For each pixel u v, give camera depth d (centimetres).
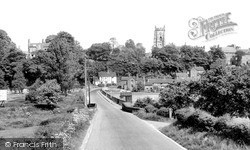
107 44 19638
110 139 2067
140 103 5347
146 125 2912
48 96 5809
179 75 14912
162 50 17575
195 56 17538
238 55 19325
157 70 16788
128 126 2845
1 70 9175
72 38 16300
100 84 15462
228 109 2433
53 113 5022
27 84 9181
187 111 2292
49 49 8319
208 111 2580
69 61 8300
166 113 3469
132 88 12494
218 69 2595
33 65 8994
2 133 2956
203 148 1570
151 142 1903
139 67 17125
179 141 1881
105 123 3162
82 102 7094
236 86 2392
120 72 17162
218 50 18275
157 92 11106
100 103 8188
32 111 5188
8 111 4962
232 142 1512
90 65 16850
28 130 3136
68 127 1944
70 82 8200
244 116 2383
